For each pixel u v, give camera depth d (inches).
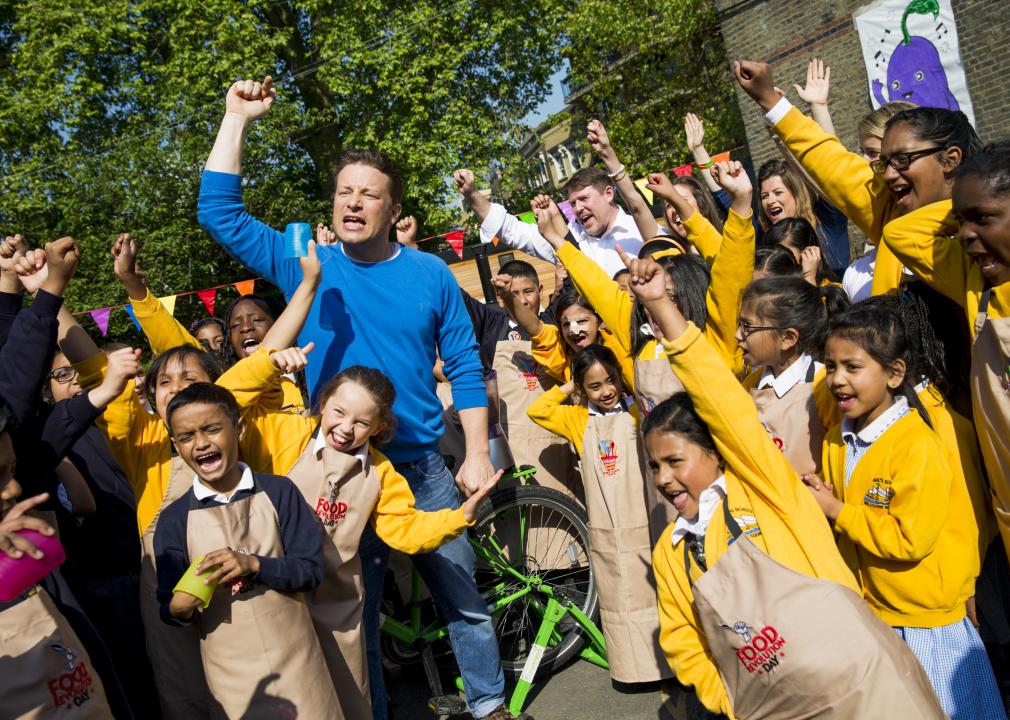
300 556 104.1
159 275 635.5
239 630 98.0
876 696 81.6
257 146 677.3
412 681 169.0
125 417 113.8
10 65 774.5
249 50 693.9
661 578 98.7
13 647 82.7
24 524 76.6
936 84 450.0
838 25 488.4
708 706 94.3
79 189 653.9
